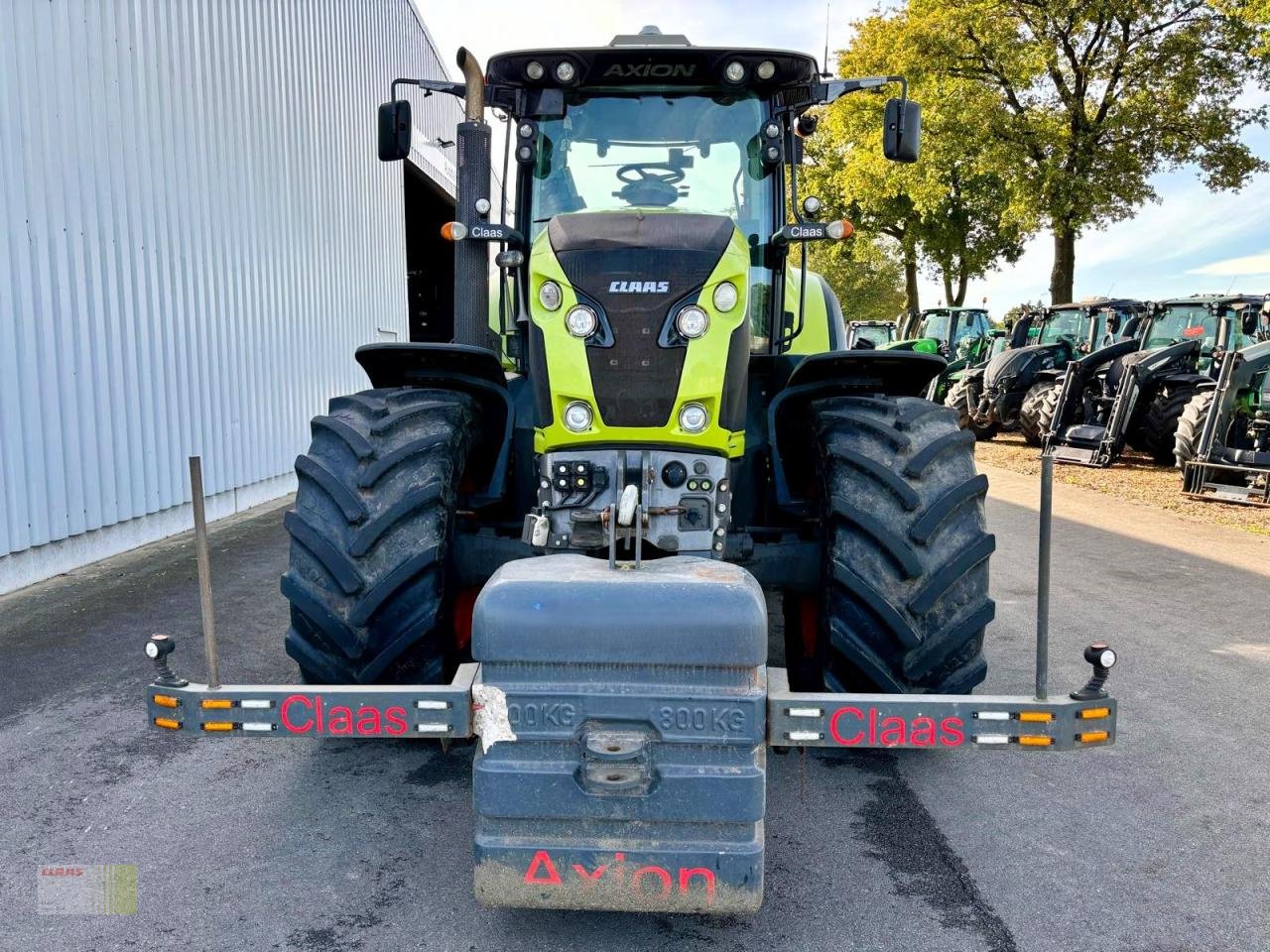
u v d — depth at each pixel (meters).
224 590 5.42
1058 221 19.80
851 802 3.03
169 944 2.23
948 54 20.09
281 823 2.81
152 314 6.71
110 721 3.55
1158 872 2.62
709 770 1.98
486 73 3.54
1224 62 18.44
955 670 2.82
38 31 5.47
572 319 2.76
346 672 2.76
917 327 20.41
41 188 5.50
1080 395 12.82
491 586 2.04
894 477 2.78
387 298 12.94
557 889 2.01
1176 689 4.08
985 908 2.43
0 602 5.14
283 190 9.16
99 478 6.10
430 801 2.96
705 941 2.27
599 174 3.60
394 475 2.81
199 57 7.43
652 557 2.85
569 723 1.99
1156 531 7.86
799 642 3.40
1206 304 12.31
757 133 3.61
